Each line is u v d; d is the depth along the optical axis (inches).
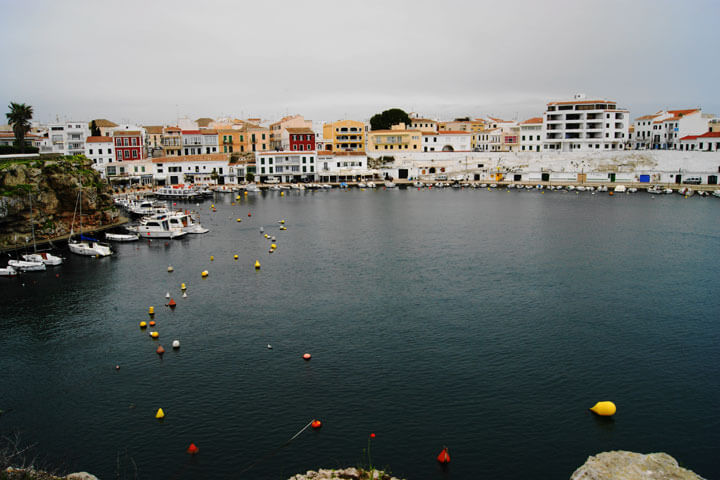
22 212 3683.6
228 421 1460.4
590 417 1470.2
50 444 1378.0
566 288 2551.7
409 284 2628.0
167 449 1352.1
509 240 3720.5
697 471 1267.2
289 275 2824.8
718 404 1530.5
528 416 1473.9
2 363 1811.0
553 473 1256.8
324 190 7770.7
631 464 1058.7
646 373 1702.8
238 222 4675.2
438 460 1299.2
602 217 4783.5
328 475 1147.3
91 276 2854.3
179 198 6540.4
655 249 3395.7
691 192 6476.4
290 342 1943.9
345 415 1481.3
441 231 4106.8
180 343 1951.3
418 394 1582.2
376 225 4431.6
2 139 7534.5
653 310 2245.3
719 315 2180.1
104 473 1269.7
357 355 1833.2
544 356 1818.4
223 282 2711.6
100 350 1902.1
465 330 2038.6
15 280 2792.8
